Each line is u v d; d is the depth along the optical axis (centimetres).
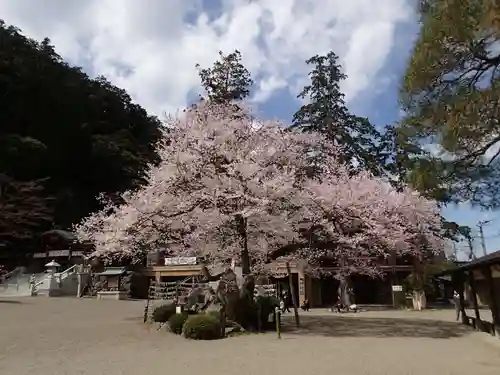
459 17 781
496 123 827
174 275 3241
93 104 5078
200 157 1434
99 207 4572
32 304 2238
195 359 947
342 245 1664
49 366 863
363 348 1110
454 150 884
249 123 1573
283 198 1414
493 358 968
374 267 2562
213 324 1291
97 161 4678
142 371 815
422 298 2719
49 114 4597
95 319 1722
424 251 2452
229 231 1529
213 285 1784
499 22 730
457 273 1862
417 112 925
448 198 973
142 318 1752
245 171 1383
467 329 1582
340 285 2600
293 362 911
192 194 1402
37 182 3753
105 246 1540
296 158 1625
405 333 1452
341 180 1652
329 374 793
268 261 1730
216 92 2377
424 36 853
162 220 1454
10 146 3959
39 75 4534
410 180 995
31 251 3869
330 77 3134
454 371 825
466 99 831
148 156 4888
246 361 923
